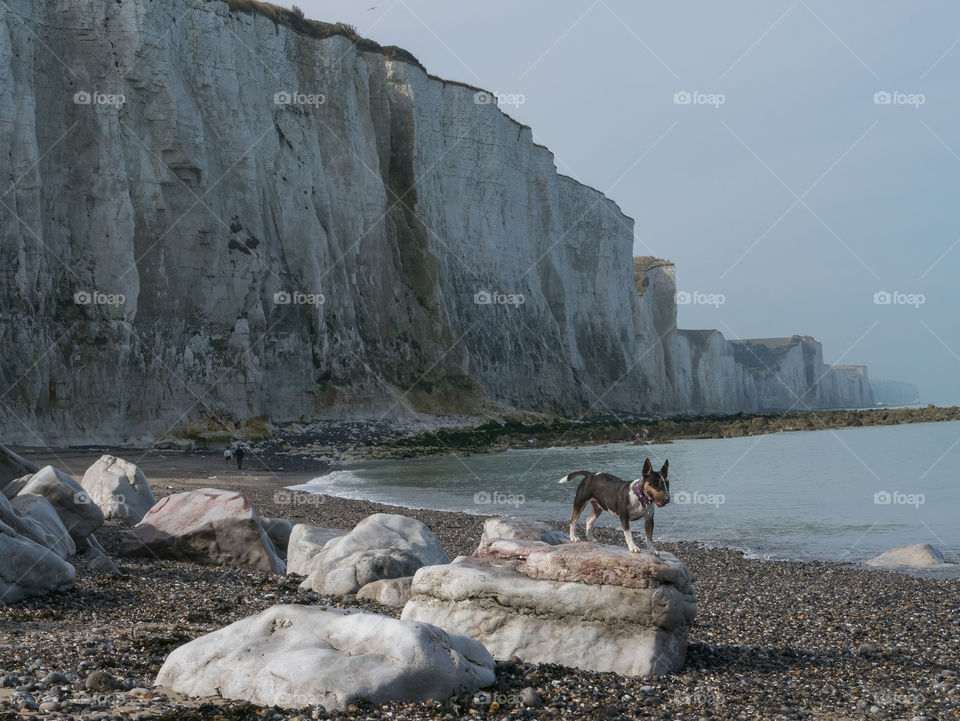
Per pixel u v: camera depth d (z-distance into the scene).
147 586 12.80
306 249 66.94
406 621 7.45
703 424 93.75
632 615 8.94
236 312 59.50
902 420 101.19
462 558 10.22
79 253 51.69
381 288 77.12
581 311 115.38
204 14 61.97
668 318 147.00
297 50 73.12
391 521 14.83
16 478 18.16
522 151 102.56
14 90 49.59
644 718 7.27
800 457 62.09
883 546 23.81
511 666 8.42
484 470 50.44
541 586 9.31
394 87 84.62
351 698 6.62
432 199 86.00
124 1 55.78
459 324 85.25
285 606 7.87
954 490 40.06
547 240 106.06
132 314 52.28
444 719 6.57
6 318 46.56
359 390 69.44
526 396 94.94
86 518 15.80
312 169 70.56
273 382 62.09
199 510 16.56
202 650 7.30
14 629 9.34
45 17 53.38
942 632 11.75
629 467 53.53
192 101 58.91
